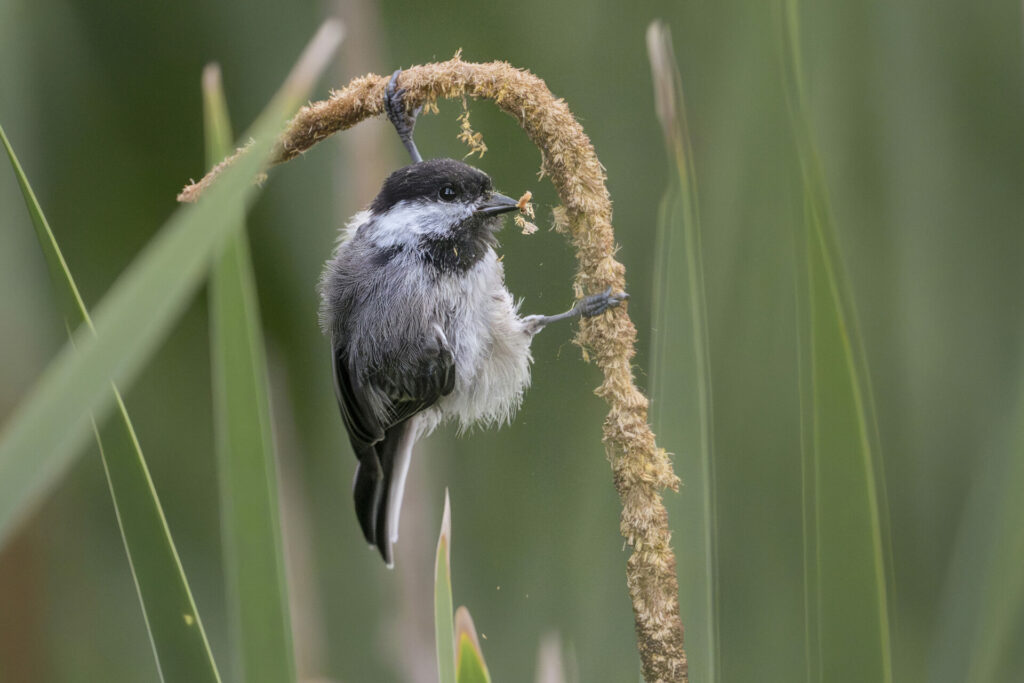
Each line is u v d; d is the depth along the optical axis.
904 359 8.30
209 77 4.37
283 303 8.62
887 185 8.20
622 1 8.59
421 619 8.27
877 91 8.15
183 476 9.04
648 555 4.73
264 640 4.01
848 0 8.09
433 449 8.70
